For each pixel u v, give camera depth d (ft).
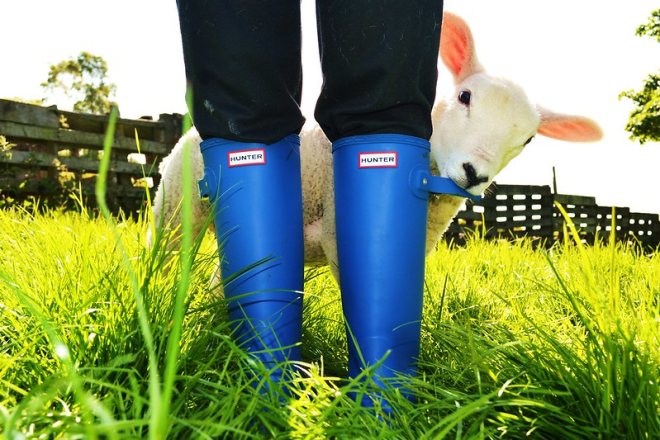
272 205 3.90
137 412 2.22
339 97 3.97
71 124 20.53
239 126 3.81
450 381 3.93
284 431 2.78
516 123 5.12
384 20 3.67
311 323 5.11
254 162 3.88
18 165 19.07
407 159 3.92
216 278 5.74
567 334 4.51
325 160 5.34
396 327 3.85
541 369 3.47
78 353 3.15
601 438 2.98
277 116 3.92
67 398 2.80
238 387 2.88
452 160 5.02
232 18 3.67
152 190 16.51
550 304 6.20
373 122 3.89
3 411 2.00
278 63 3.82
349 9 3.70
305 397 3.04
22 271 4.45
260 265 3.85
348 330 3.74
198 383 3.18
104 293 3.44
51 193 18.45
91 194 19.70
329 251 5.23
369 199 3.89
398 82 3.79
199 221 6.11
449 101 5.27
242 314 3.87
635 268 8.73
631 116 48.32
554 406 3.06
